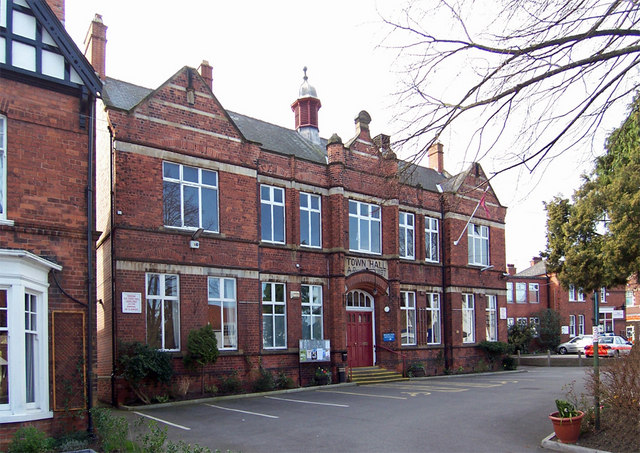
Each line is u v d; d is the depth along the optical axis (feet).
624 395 36.70
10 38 38.24
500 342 99.96
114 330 54.34
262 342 67.92
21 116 38.32
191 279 60.85
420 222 91.30
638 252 78.02
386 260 83.87
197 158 62.95
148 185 58.65
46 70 39.78
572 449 35.29
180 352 58.75
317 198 77.66
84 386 38.93
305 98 92.17
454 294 93.97
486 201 103.40
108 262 57.11
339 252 76.18
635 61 24.38
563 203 111.55
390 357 82.33
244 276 65.62
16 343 35.01
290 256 72.33
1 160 37.37
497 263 104.63
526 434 40.32
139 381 53.42
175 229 60.08
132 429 40.11
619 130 33.81
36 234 38.06
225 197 65.10
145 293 57.06
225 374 62.18
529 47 24.77
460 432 40.75
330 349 74.79
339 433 40.19
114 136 56.85
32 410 36.19
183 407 52.80
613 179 77.66
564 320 167.73
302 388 67.62
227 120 66.44
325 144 92.38
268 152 71.72
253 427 42.29
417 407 52.21
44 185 38.86
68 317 39.01
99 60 66.13
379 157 29.81
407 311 87.61
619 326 180.86
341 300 75.56
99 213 61.00
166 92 61.31
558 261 111.24
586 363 114.93
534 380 80.07
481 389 67.41
